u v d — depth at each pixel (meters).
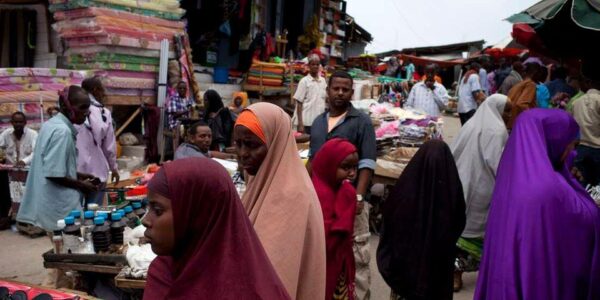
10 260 4.88
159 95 8.70
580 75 6.88
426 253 3.07
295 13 14.80
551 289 2.37
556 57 7.77
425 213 3.12
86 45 8.26
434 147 3.18
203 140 4.79
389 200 3.28
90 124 4.85
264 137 2.23
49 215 4.25
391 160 5.80
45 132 4.22
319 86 7.72
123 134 8.70
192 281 1.40
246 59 11.88
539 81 7.80
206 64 11.41
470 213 4.30
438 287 3.13
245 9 12.00
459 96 10.05
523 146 2.62
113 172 5.28
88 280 3.10
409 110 8.33
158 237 1.41
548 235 2.38
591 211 2.44
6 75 6.80
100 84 5.20
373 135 3.66
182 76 9.17
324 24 16.77
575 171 5.00
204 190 1.40
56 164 4.16
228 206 1.43
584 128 5.81
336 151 2.83
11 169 5.80
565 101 7.55
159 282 1.52
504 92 9.51
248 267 1.41
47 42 9.04
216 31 11.48
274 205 2.12
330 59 17.53
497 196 2.69
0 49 8.91
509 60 22.22
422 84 9.12
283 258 1.99
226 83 11.65
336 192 2.90
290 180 2.19
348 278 2.88
